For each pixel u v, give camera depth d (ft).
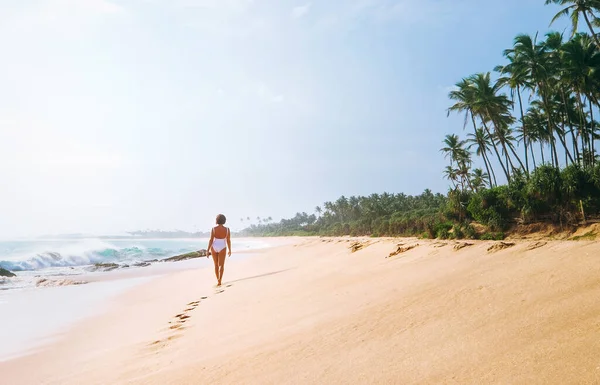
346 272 33.17
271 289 28.68
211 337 15.92
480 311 12.54
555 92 106.83
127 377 11.89
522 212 50.34
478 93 108.99
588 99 96.58
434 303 14.89
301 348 11.85
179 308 25.63
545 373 7.05
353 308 16.90
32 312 27.17
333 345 11.66
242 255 111.24
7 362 15.60
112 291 37.50
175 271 59.26
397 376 8.35
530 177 51.60
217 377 10.34
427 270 25.86
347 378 8.72
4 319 24.82
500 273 18.61
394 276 25.73
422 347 10.08
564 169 47.91
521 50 95.96
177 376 11.01
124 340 18.07
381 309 15.55
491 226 55.57
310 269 41.73
